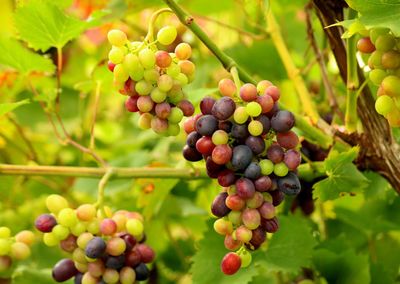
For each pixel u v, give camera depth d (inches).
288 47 48.5
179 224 46.3
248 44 50.3
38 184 48.6
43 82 45.3
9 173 35.0
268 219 29.8
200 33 31.4
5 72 44.1
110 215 34.1
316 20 42.9
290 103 47.8
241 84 32.2
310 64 40.9
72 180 49.0
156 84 30.3
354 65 33.5
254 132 29.0
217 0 49.3
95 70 38.7
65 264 33.7
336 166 33.2
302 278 39.1
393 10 28.6
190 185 45.2
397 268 41.8
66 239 32.8
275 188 30.0
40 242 44.7
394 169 34.6
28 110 51.0
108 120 55.9
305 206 39.5
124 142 48.7
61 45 37.6
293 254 36.1
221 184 29.5
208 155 29.7
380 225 40.9
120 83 30.6
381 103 30.3
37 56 38.1
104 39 51.7
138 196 43.2
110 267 32.8
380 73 30.5
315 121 36.1
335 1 33.6
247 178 29.2
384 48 30.0
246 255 29.7
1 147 49.2
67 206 33.1
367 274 37.3
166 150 46.0
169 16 48.9
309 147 36.5
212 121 29.2
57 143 49.7
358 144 34.4
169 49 42.8
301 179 35.7
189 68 30.9
